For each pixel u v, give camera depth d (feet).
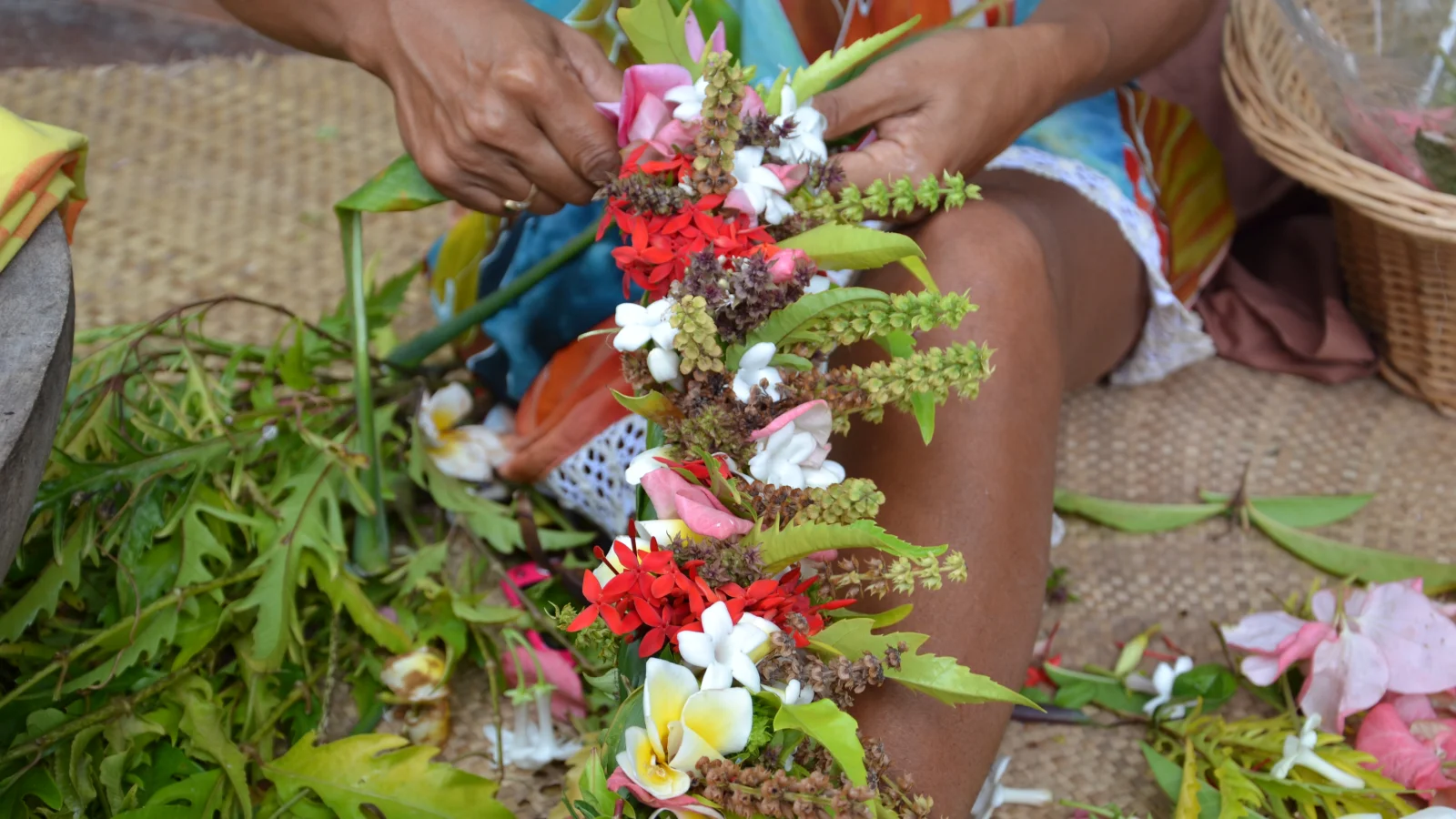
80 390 3.49
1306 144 3.89
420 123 2.81
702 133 2.20
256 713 3.03
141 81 5.98
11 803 2.72
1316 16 4.10
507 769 3.16
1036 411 2.76
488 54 2.62
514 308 3.58
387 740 2.83
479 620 3.14
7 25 6.60
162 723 2.89
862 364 2.86
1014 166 3.49
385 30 2.77
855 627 1.99
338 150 5.65
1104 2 3.37
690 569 1.93
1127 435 4.27
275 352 3.67
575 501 3.54
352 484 3.28
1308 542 3.82
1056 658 3.50
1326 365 4.40
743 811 1.80
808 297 2.05
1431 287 4.04
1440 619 3.11
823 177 2.37
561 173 2.72
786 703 1.86
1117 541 3.93
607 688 2.15
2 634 2.88
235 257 5.01
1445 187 3.82
